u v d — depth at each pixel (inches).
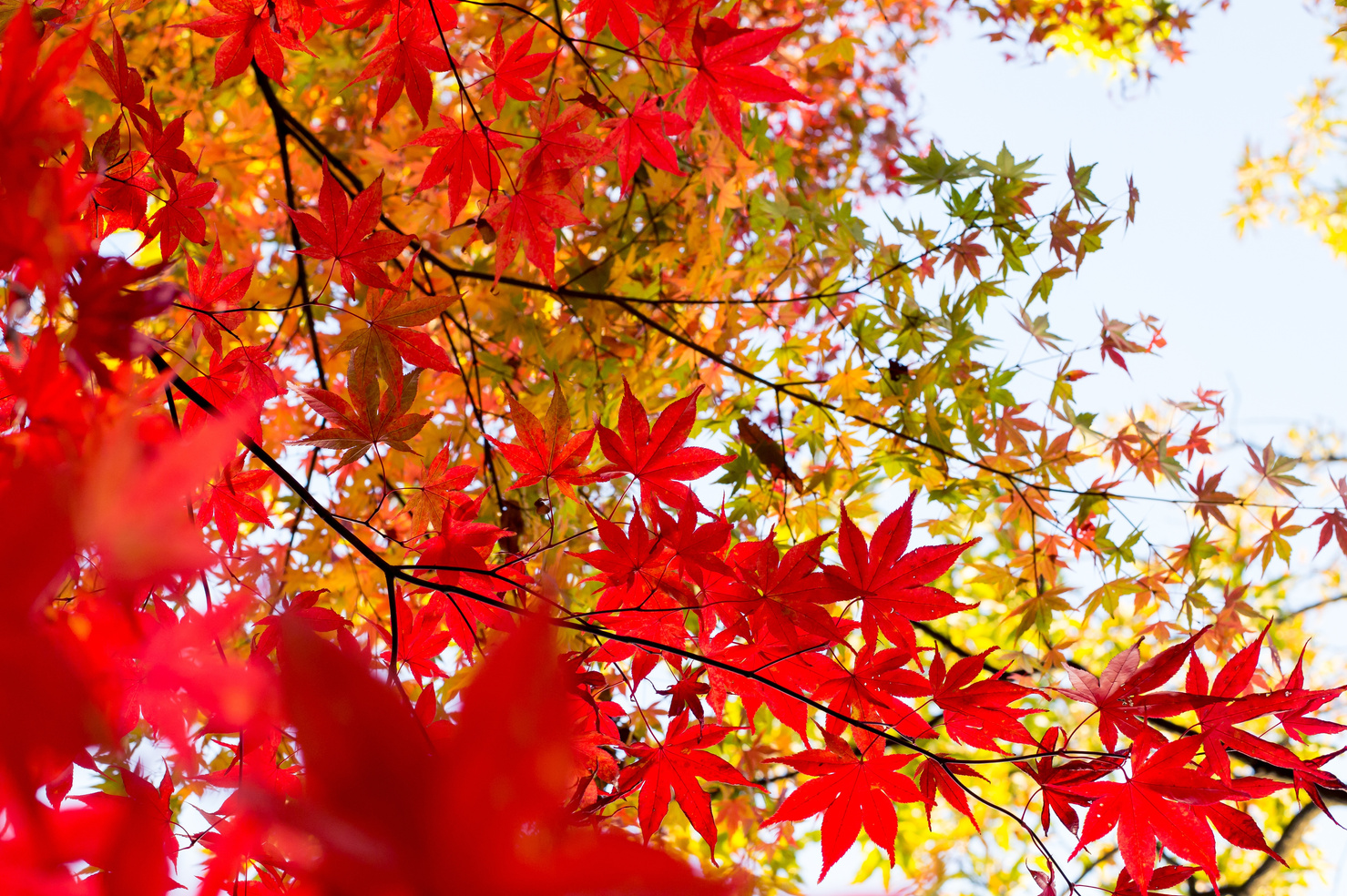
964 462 45.9
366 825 6.9
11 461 14.1
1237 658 28.7
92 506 8.1
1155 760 28.6
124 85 30.2
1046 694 29.4
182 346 36.6
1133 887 28.8
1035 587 48.8
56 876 9.2
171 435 16.1
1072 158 42.9
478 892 6.6
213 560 8.3
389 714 7.2
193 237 31.9
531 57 33.2
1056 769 29.2
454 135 33.3
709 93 32.0
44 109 18.3
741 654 30.8
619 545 30.4
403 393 29.7
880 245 47.3
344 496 47.9
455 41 44.9
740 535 46.1
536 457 30.7
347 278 30.5
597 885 6.7
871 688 30.1
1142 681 29.0
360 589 44.1
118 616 13.0
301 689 7.3
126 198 31.1
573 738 30.0
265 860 24.0
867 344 47.7
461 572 31.2
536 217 34.2
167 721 13.7
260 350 31.1
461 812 6.8
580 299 49.6
